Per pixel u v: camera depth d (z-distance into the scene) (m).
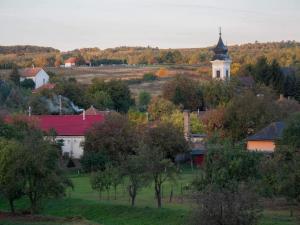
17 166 71.38
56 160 75.06
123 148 113.75
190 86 192.62
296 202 70.31
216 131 130.38
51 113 170.25
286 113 141.50
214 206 51.69
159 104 168.38
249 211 55.50
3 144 73.69
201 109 191.12
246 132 135.88
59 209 77.31
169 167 76.50
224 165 72.56
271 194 69.75
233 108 137.50
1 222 68.00
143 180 76.19
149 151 76.44
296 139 82.31
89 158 111.25
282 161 71.38
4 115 127.19
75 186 96.19
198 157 123.12
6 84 183.88
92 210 75.56
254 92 185.25
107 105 192.38
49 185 72.75
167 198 83.25
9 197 73.25
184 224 64.31
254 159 73.25
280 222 65.81
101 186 82.69
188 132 136.88
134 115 160.75
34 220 69.38
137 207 74.25
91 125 121.44
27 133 96.81
